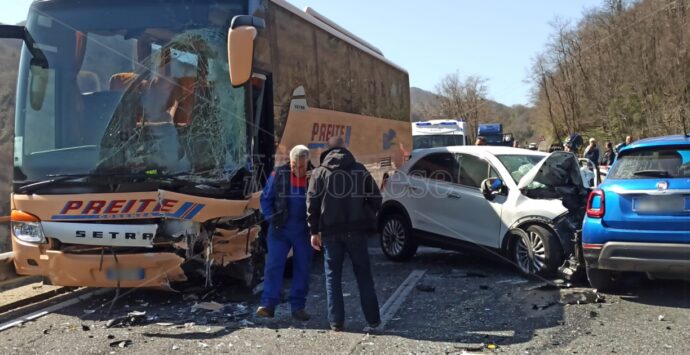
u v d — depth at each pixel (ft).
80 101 20.57
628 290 22.24
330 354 15.93
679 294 21.48
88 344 16.90
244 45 18.93
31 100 20.74
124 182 19.48
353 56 34.09
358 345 16.69
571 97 153.48
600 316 19.02
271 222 19.40
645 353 15.51
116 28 21.07
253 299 21.94
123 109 20.39
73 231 19.39
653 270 19.63
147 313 20.27
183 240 19.53
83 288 23.94
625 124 132.87
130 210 19.31
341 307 18.19
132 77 20.70
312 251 19.77
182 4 21.25
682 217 19.19
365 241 18.38
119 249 19.57
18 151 20.38
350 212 18.12
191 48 20.90
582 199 24.68
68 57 20.94
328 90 29.89
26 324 19.12
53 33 21.17
